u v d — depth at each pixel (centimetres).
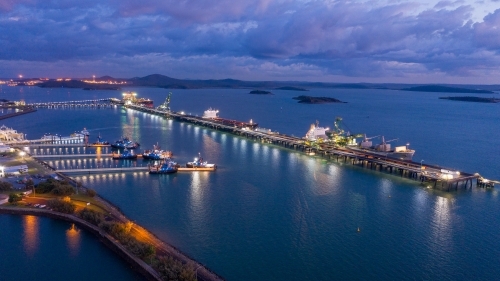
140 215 12862
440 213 13662
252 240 11156
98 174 18125
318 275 9469
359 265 9969
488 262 10275
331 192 15775
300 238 11362
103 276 9231
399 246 11044
